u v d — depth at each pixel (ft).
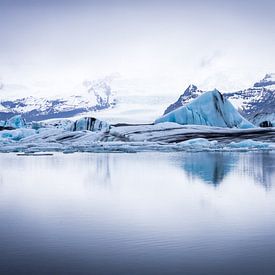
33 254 41.55
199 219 56.39
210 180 99.09
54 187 89.45
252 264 38.45
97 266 38.22
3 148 255.09
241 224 53.26
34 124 426.51
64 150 247.09
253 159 170.19
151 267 37.91
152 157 188.75
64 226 53.11
